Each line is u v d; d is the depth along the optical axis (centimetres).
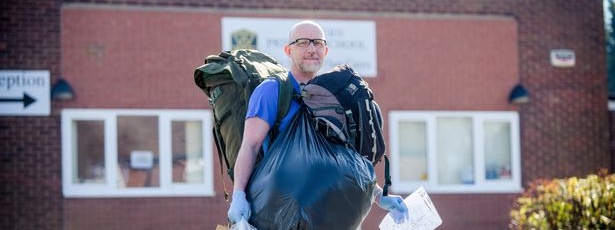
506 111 2511
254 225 793
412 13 2456
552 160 2539
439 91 2472
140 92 2323
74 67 2294
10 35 2267
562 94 2545
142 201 2334
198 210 2356
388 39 2441
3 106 2267
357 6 2422
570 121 2552
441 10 2475
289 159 793
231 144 874
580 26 2561
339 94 816
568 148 2550
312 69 830
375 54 2431
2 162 2269
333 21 2406
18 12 2272
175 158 2347
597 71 2572
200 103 2348
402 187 2455
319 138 805
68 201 2302
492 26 2506
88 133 2311
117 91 2314
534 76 2530
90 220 2309
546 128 2538
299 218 780
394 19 2445
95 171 2317
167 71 2334
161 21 2333
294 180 785
